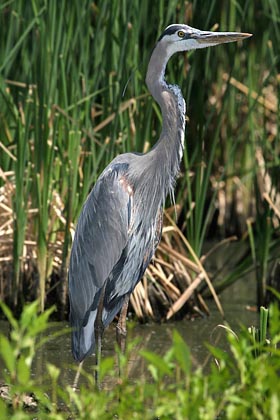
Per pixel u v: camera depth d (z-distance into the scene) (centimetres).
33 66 1238
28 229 1318
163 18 1295
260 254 1363
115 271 1039
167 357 639
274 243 1405
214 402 653
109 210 1022
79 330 1036
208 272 1563
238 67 1645
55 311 1295
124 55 1255
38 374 1041
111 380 1030
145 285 1299
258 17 1616
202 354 1137
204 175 1325
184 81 1338
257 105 1683
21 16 1287
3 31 1315
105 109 1298
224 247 1728
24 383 632
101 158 1287
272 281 1380
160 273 1314
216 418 756
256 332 830
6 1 1325
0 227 1302
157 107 1323
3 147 1288
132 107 1321
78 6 1229
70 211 1249
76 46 1305
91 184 1327
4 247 1306
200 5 1321
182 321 1312
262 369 662
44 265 1263
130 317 1312
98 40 1268
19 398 768
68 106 1283
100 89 1321
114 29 1268
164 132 1038
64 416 856
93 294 1027
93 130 1288
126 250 1037
